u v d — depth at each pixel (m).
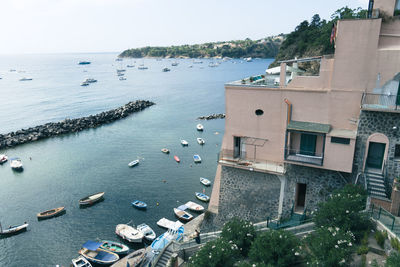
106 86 174.50
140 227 41.44
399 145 20.77
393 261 14.24
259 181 25.00
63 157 68.12
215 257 18.61
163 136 81.62
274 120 24.19
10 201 49.62
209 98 135.38
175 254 24.75
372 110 20.08
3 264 36.22
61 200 49.88
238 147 26.55
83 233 41.59
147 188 53.22
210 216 28.39
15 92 152.75
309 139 23.48
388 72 19.97
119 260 34.31
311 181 23.20
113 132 86.38
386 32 20.61
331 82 21.61
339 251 16.06
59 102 127.00
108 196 50.88
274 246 18.02
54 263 36.22
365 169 21.33
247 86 24.44
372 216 19.53
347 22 20.34
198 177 57.09
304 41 109.94
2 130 88.62
